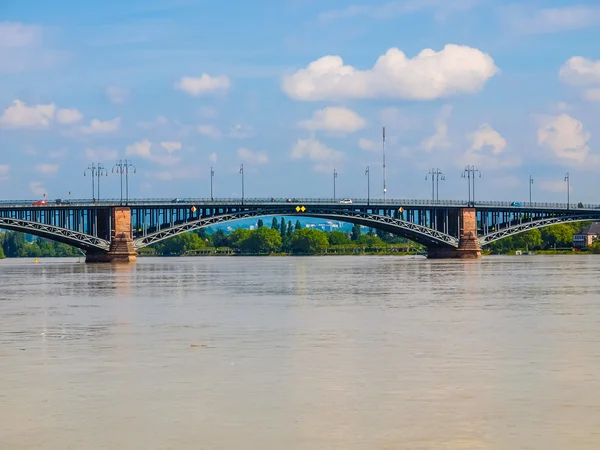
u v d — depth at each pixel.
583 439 36.06
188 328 71.38
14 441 36.28
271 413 40.16
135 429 37.81
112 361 53.66
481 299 100.94
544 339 63.03
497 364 51.84
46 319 79.69
